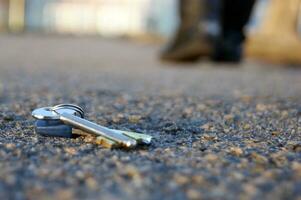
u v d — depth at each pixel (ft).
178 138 1.68
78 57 6.46
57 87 2.91
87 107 2.21
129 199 1.18
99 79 3.59
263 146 1.60
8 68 4.22
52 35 14.02
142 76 4.04
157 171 1.32
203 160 1.42
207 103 2.40
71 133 1.61
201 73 4.61
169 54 5.84
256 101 2.51
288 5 6.48
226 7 5.49
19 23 16.33
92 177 1.28
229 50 5.65
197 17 5.58
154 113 2.11
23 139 1.59
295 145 1.60
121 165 1.36
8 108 2.08
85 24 16.70
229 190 1.22
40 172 1.30
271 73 4.97
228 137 1.72
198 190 1.22
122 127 1.84
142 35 13.83
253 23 7.59
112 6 16.39
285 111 2.20
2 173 1.29
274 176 1.30
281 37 6.46
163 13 14.83
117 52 8.25
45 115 1.58
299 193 1.21
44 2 16.49
